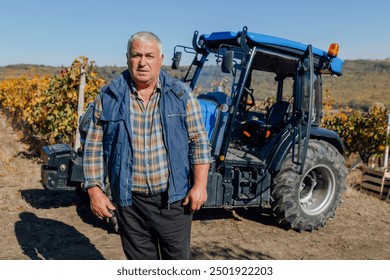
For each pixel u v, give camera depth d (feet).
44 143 29.91
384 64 294.05
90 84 25.32
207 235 16.53
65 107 24.72
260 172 17.08
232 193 16.39
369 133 31.83
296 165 17.29
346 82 233.35
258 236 16.88
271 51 16.44
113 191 8.93
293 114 17.26
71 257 13.61
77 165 15.96
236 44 16.81
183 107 8.61
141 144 8.55
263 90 19.11
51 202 18.81
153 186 8.63
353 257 15.48
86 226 16.35
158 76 8.61
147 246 9.36
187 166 8.82
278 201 17.26
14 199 18.62
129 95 8.59
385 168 25.44
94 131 8.87
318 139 19.01
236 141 18.90
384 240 17.48
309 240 16.96
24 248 13.99
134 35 8.35
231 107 16.03
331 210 18.43
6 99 48.52
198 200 8.82
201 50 18.56
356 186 26.45
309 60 16.17
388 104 155.94
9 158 27.09
